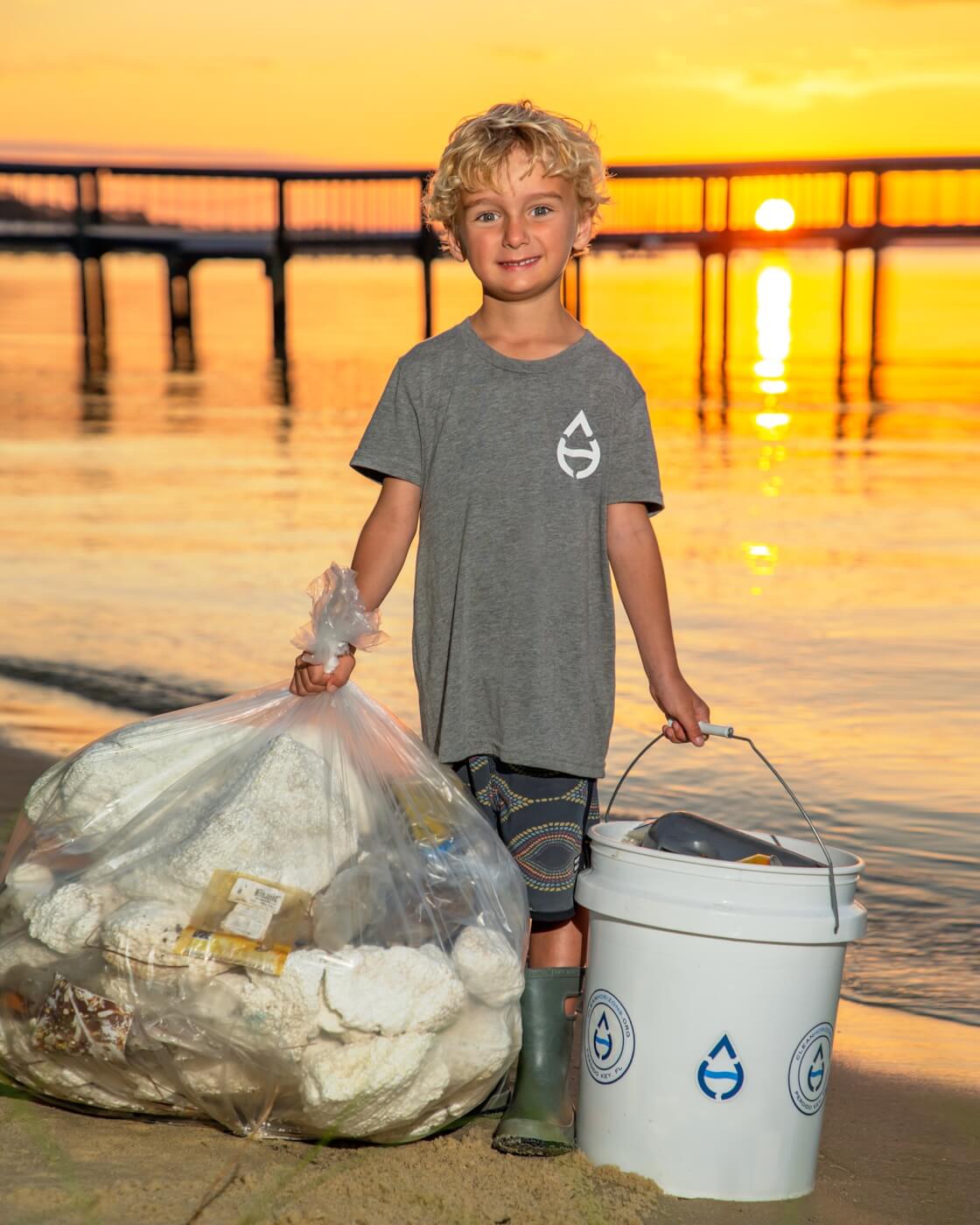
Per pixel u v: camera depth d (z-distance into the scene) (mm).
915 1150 2145
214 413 15656
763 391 19234
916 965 2918
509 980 2076
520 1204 1880
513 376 2256
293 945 1965
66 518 8766
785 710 4801
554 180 2230
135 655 5594
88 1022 1994
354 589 2189
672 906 1948
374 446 2322
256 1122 2016
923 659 5488
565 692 2213
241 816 2045
